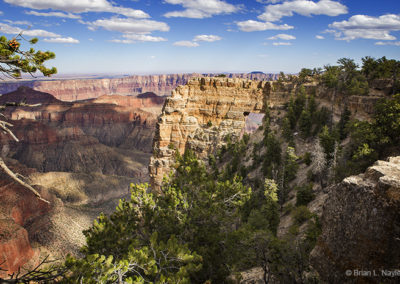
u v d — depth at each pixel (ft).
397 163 48.24
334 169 134.31
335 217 47.37
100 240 57.16
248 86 348.59
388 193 38.63
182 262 51.98
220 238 67.97
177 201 71.56
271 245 64.64
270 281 63.87
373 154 119.03
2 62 34.40
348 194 45.37
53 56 37.70
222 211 73.77
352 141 149.28
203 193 74.74
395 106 116.88
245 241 66.59
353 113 218.18
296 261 60.23
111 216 68.90
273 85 344.08
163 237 64.69
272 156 220.23
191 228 67.05
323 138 172.14
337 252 45.62
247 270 77.36
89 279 39.29
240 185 80.79
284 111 318.24
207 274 59.77
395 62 237.25
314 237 78.54
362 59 290.56
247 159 282.15
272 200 136.15
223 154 328.70
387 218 38.50
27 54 36.35
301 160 212.43
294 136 253.65
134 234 67.10
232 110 350.43
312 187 156.97
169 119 344.69
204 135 345.31
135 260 46.75
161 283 44.70
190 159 84.69
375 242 39.70
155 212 70.08
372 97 214.48
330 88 269.85
